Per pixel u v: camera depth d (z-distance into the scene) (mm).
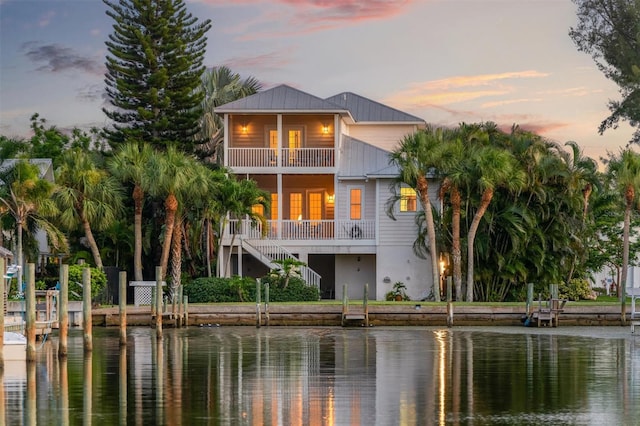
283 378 26281
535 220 52281
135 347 35000
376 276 55500
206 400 22422
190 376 26656
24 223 47469
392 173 55156
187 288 51031
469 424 19641
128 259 55875
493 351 33938
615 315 46938
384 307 46562
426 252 54438
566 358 31609
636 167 51031
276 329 44406
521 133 57562
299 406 21656
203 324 46531
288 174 56719
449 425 19547
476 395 23281
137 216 52219
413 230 55344
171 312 45594
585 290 54219
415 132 56500
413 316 46469
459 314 46469
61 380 25703
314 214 58156
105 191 51344
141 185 50906
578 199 53094
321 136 58000
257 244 54719
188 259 54500
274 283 51219
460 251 52000
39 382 25312
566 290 53406
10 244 49438
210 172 52188
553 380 25969
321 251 55656
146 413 20719
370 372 27703
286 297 51000
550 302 46281
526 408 21438
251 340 38125
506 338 39500
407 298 54875
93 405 21688
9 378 26062
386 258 55375
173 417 20266
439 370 28219
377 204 55625
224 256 55750
